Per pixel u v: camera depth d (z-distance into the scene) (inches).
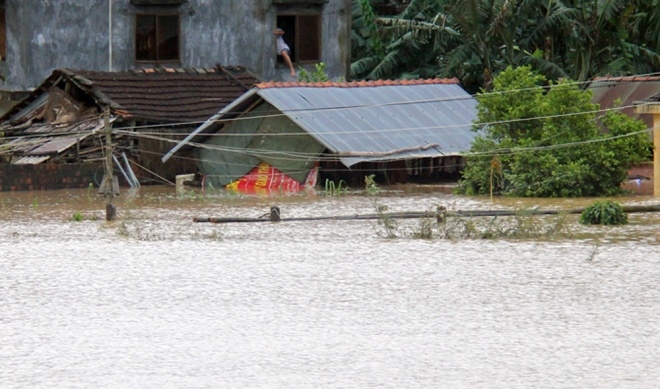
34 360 1191.6
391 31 3629.4
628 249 1831.9
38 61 3334.2
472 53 3538.4
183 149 3011.8
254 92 2864.2
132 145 3002.0
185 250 1846.7
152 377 1133.1
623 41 3501.5
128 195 2736.2
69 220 2228.1
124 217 2266.2
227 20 3437.5
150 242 1934.1
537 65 3457.2
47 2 3331.7
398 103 3029.0
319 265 1705.2
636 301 1446.9
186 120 3068.4
